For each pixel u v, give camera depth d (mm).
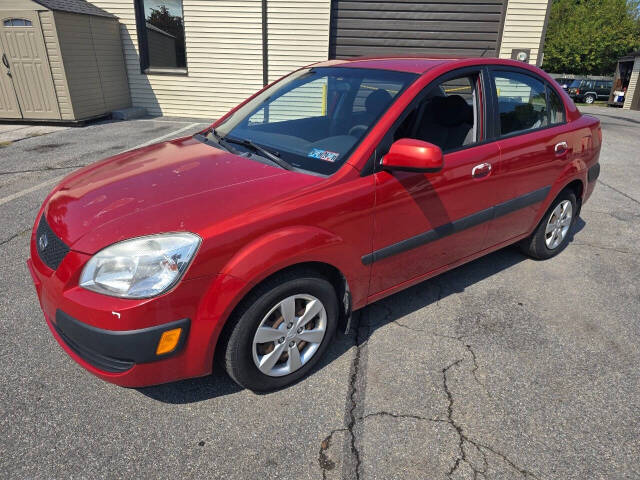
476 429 2129
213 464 1917
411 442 2047
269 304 2121
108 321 1825
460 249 3039
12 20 8344
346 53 10422
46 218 2258
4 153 6891
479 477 1884
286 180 2262
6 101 8961
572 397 2344
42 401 2217
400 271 2709
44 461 1897
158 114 11078
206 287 1920
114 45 10141
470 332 2879
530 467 1938
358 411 2223
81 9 9258
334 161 2395
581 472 1918
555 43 42500
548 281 3574
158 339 1878
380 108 2561
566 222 3926
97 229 1962
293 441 2041
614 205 5586
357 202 2307
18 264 3531
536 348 2736
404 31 10125
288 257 2064
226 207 2035
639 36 41719
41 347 2600
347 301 2492
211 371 2098
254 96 3453
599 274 3715
